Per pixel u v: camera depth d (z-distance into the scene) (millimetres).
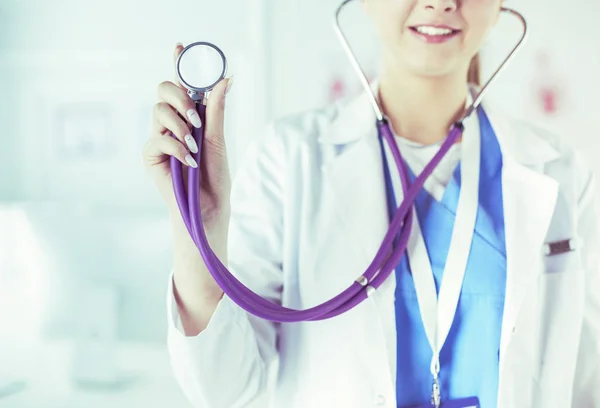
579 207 967
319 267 845
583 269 916
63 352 1448
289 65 1696
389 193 887
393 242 833
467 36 823
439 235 857
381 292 814
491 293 840
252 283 850
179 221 705
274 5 1694
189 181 656
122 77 1809
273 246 884
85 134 1845
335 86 1672
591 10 1552
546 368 897
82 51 1834
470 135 919
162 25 1772
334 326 827
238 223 887
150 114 1790
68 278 1470
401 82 890
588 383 945
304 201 885
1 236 1491
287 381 850
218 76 657
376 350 810
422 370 821
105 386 1377
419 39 821
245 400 832
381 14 842
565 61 1571
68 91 1854
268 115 1703
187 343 743
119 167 1814
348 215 860
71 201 1845
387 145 909
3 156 1907
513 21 1586
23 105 1888
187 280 732
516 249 850
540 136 1002
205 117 671
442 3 786
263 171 918
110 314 1421
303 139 934
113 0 1809
